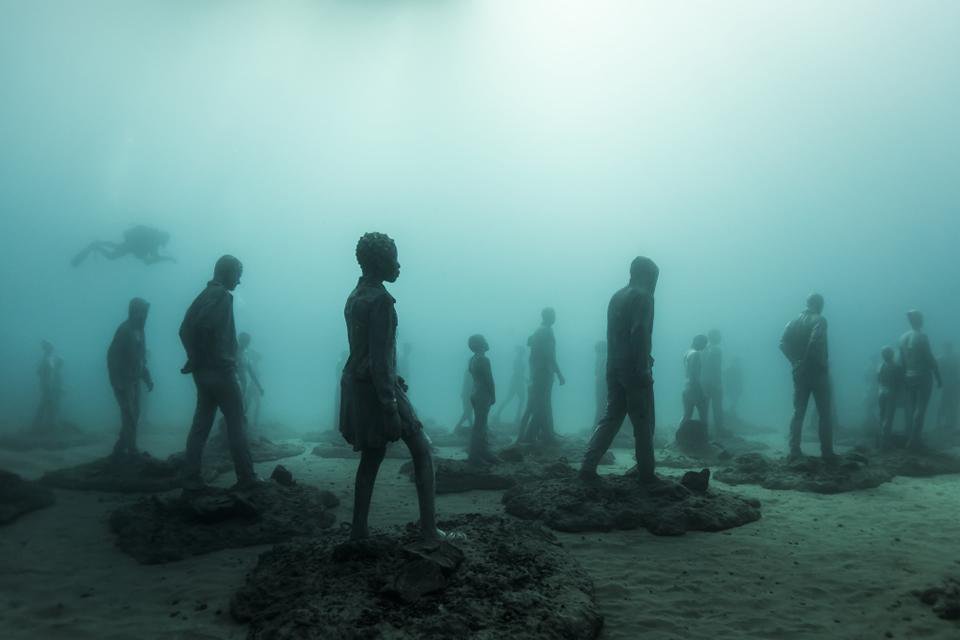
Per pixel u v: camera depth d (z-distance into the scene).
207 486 7.38
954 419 17.33
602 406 16.66
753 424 20.23
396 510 8.00
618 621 4.52
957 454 13.74
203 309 7.80
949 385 17.33
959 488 9.54
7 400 25.84
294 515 7.01
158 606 4.83
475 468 9.78
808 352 10.37
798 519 7.52
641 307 8.02
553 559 5.23
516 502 7.89
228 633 4.32
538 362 13.50
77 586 5.22
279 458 12.55
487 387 10.53
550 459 11.31
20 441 13.83
